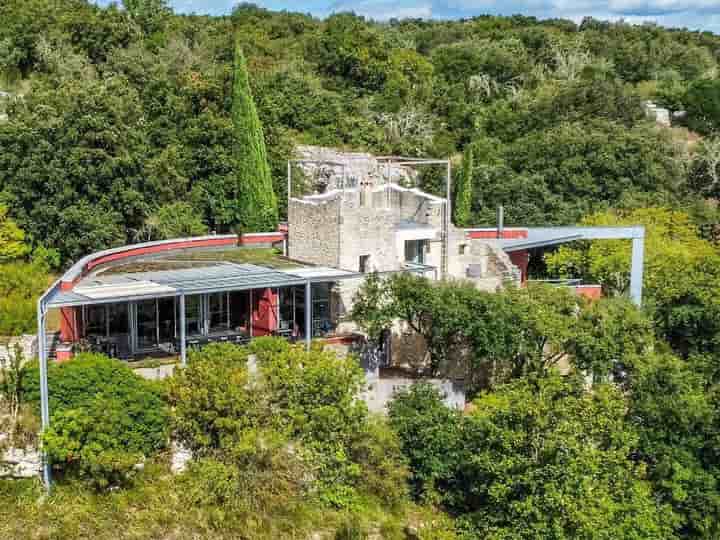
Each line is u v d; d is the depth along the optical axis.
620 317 36.25
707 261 48.38
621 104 85.44
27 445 27.72
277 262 39.75
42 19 69.88
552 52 108.00
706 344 45.09
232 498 27.91
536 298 37.12
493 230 48.44
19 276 39.16
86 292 30.17
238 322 38.06
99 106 44.00
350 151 74.06
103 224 42.81
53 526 26.16
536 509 27.06
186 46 76.69
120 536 26.28
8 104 47.56
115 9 75.06
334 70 86.06
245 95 51.38
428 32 116.12
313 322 37.62
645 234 53.44
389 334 38.50
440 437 30.97
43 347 26.69
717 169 80.44
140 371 30.30
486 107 89.38
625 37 123.31
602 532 26.39
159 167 48.19
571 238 47.00
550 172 66.94
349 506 29.09
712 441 32.50
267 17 103.00
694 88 99.25
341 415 29.64
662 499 32.09
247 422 28.42
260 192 51.78
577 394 30.58
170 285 31.91
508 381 35.88
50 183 41.75
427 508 30.86
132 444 27.61
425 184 69.31
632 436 29.44
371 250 39.56
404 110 82.12
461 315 34.44
